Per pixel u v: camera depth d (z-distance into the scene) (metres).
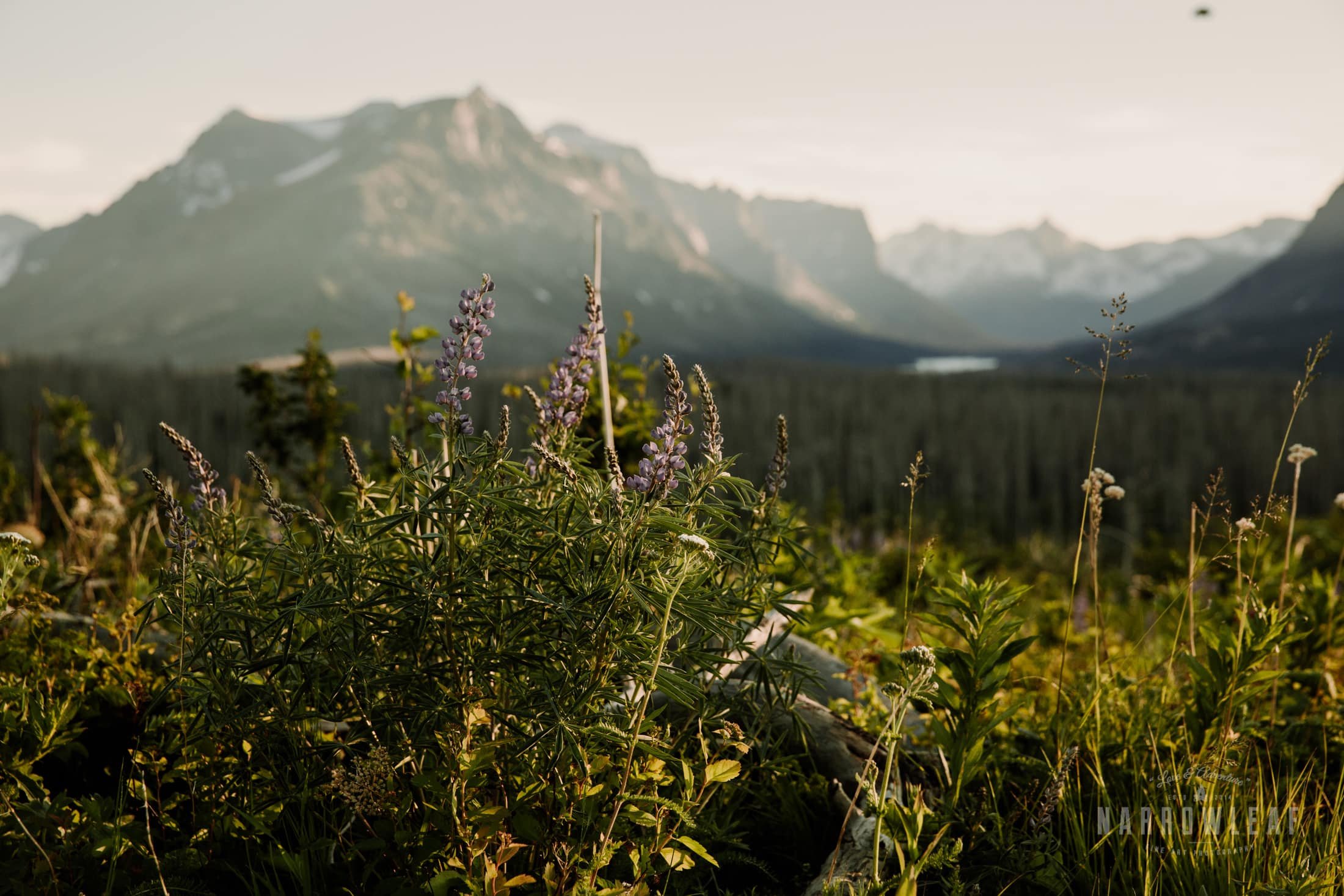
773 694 3.19
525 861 2.57
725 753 3.02
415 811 2.54
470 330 2.45
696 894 2.72
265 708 2.45
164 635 3.85
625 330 5.72
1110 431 94.38
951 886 2.52
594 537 2.38
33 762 2.67
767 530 3.04
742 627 2.97
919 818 2.30
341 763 2.62
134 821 2.64
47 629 3.29
